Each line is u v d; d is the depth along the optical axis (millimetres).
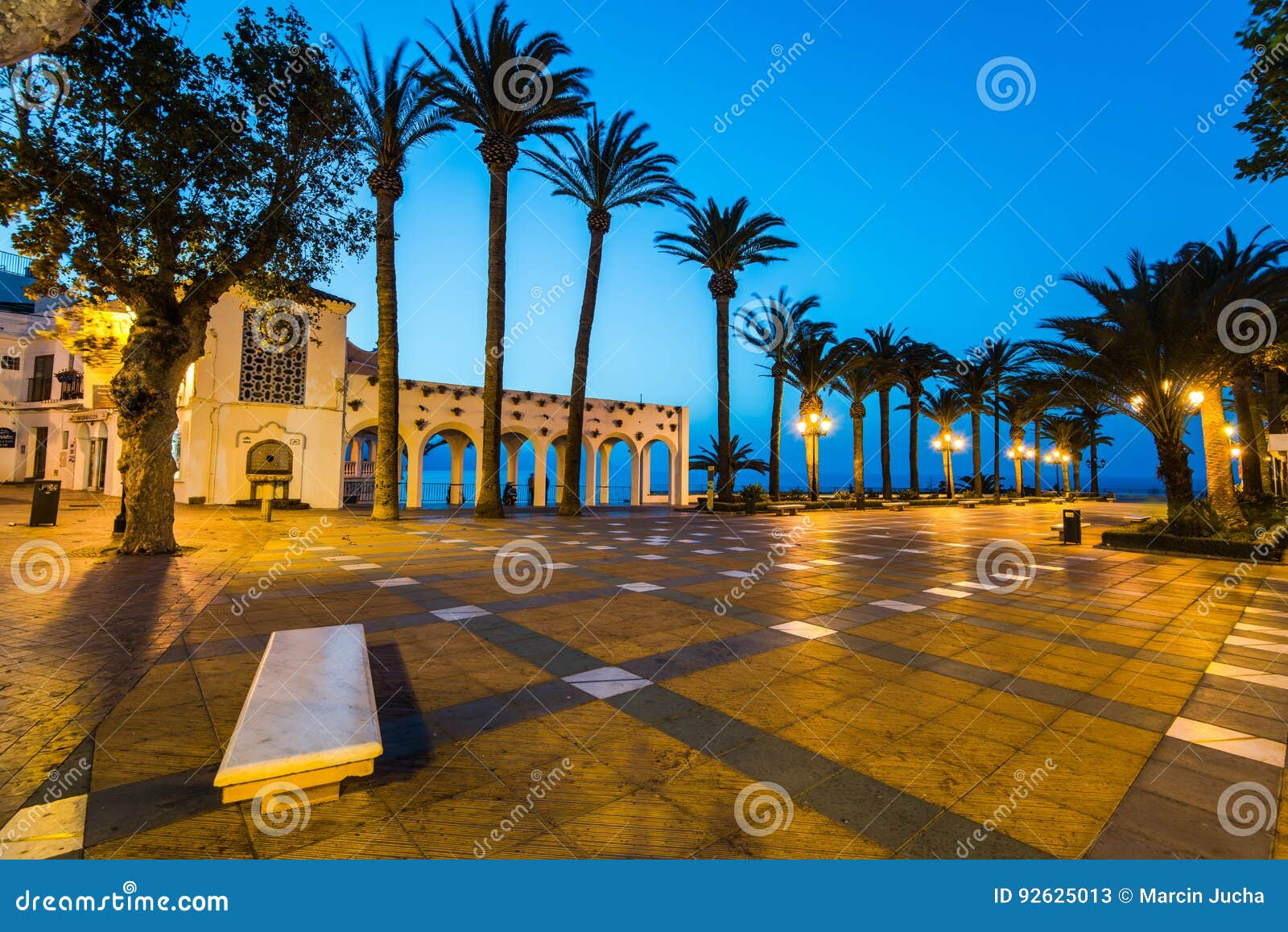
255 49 9164
